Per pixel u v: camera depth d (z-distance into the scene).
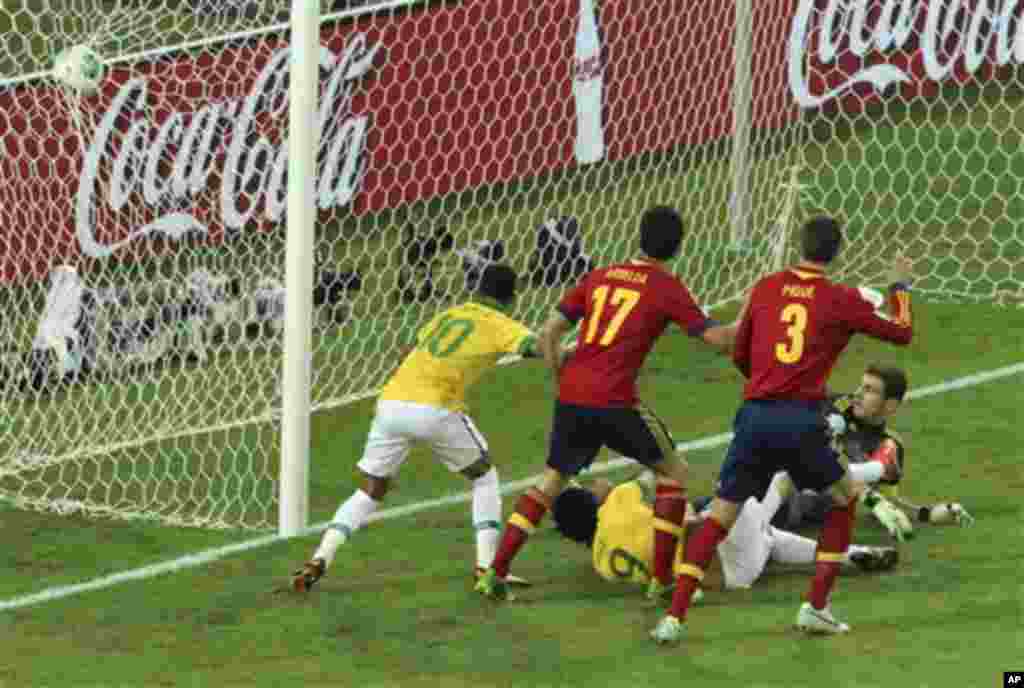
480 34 43.28
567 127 45.31
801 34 44.31
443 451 27.11
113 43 40.25
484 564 26.86
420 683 22.84
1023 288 41.97
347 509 27.25
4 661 24.41
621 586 26.81
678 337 40.75
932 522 28.88
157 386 38.38
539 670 23.14
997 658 22.64
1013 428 33.47
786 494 27.25
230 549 29.69
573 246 43.62
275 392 37.88
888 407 28.69
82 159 37.25
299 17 29.42
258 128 37.81
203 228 37.97
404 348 40.38
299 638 24.92
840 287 23.89
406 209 42.81
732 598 25.91
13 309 38.34
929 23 44.16
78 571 28.86
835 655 23.08
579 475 32.53
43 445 35.75
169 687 23.03
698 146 46.56
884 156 49.06
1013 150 49.22
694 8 45.56
